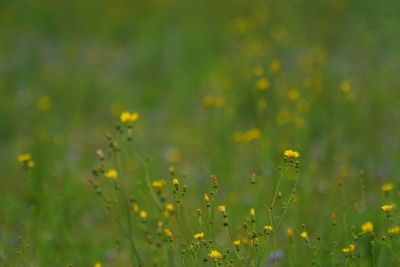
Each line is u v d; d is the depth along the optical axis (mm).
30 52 16141
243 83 11492
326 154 9609
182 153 11234
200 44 15484
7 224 8398
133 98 13648
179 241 7320
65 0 19281
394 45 13234
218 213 8141
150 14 17969
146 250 7559
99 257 7961
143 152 10883
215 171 9391
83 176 10156
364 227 6328
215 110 11219
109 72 15086
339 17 15867
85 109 13250
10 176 10547
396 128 10305
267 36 14297
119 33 17562
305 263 7176
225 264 6035
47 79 14391
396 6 15117
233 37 15391
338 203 8336
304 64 12484
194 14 17719
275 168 8789
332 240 7227
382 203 7438
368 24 14352
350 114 10633
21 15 18594
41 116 12422
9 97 13523
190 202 8945
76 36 17547
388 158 9656
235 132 10453
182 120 12547
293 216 7961
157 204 6738
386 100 11297
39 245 7551
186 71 14539
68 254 7848
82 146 11578
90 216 8906
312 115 10742
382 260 7031
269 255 7309
